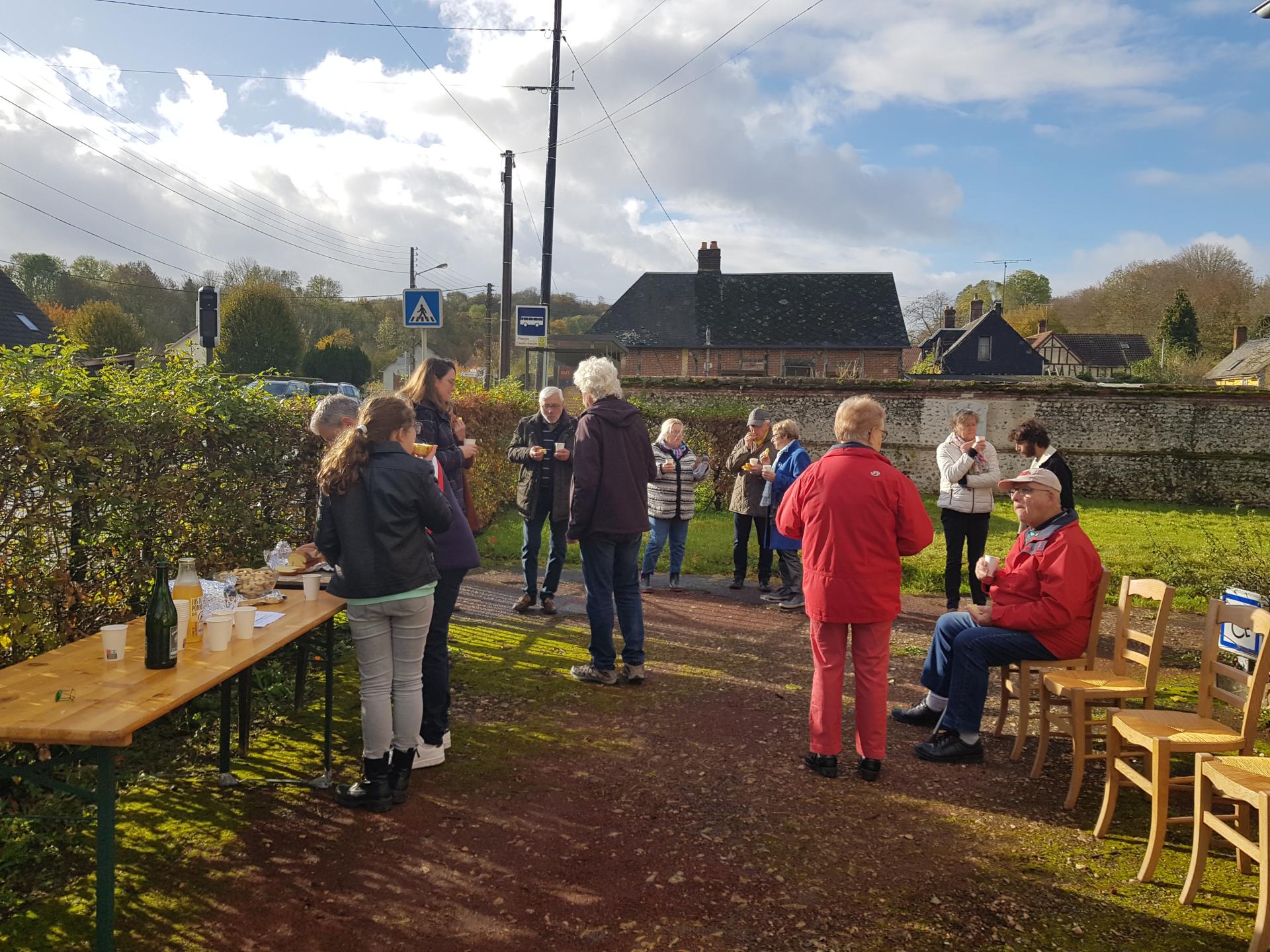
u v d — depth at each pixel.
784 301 41.25
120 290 55.59
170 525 4.58
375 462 3.56
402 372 60.16
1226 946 2.84
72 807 3.65
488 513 11.69
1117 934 2.91
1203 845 3.07
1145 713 3.60
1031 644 4.36
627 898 3.10
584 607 7.62
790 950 2.81
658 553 8.47
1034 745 4.69
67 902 3.01
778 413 15.91
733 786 4.07
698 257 42.34
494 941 2.84
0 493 3.57
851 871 3.32
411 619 3.69
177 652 3.11
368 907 3.02
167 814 3.68
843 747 4.62
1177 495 15.25
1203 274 68.56
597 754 4.41
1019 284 93.50
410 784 4.02
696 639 6.70
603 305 67.75
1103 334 70.00
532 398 14.69
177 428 4.55
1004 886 3.22
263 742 4.50
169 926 2.88
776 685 5.61
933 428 15.73
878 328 40.03
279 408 5.57
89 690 2.83
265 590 4.10
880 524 4.04
